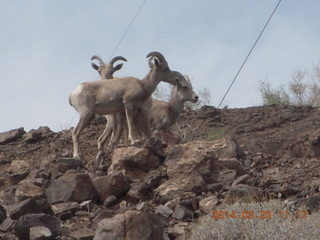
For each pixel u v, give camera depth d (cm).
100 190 1912
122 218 1585
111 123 2356
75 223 1738
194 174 1955
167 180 1984
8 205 1861
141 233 1573
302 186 1934
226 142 2127
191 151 2014
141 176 2045
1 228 1702
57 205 1823
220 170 2005
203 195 1859
